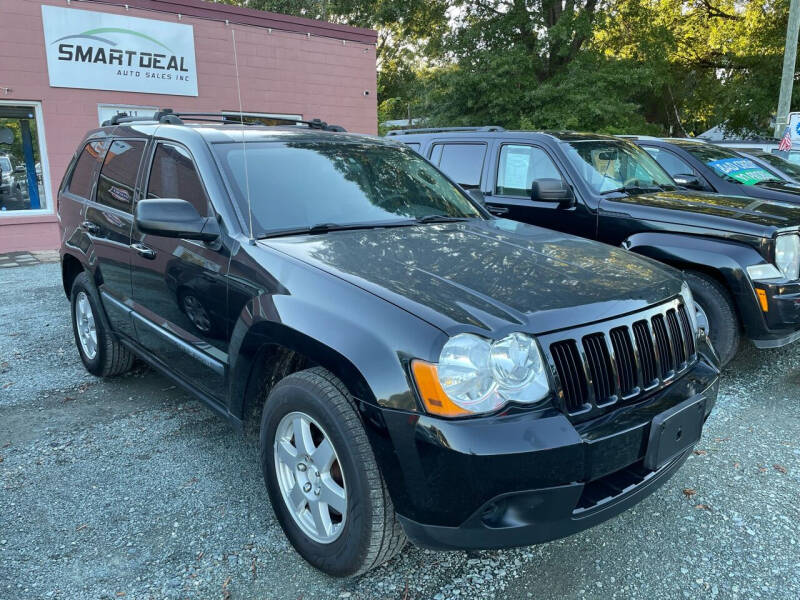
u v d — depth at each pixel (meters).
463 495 1.99
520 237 3.13
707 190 7.18
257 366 2.68
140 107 11.22
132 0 10.80
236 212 2.93
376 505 2.17
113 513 2.88
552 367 2.13
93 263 4.11
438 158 6.52
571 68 18.55
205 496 3.03
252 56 12.26
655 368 2.45
